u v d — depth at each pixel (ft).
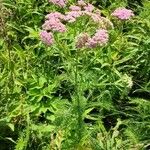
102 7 3.18
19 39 3.00
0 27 2.76
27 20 3.08
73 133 2.27
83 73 2.50
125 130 2.39
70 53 2.68
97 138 2.26
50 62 2.77
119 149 2.21
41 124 2.44
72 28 2.78
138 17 3.04
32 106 2.50
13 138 2.43
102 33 2.40
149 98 2.77
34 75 2.62
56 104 2.51
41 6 3.12
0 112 2.44
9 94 2.49
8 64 2.59
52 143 2.16
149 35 2.91
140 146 2.20
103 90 2.61
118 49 2.83
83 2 2.80
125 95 2.66
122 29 2.90
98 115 2.47
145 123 2.40
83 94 2.51
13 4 3.09
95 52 2.67
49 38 2.45
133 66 2.77
